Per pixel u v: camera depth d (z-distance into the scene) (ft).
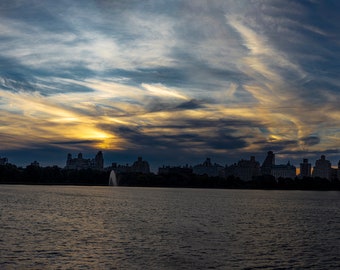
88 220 340.39
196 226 314.76
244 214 447.42
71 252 201.57
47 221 323.98
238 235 272.72
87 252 202.49
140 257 193.67
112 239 240.73
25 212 393.91
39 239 233.96
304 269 182.19
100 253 200.75
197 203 633.61
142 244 226.17
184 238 249.55
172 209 487.61
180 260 189.26
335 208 611.88
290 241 255.50
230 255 204.03
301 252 219.00
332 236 284.00
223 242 240.12
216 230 294.46
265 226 334.03
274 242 249.14
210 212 457.68
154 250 210.18
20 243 219.82
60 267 173.27
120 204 561.84
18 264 176.45
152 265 179.42
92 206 506.48
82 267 174.19
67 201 591.37
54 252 200.54
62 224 307.58
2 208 428.97
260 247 229.45
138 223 326.24
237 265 184.65
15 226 286.87
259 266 184.75
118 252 203.82
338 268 185.37
